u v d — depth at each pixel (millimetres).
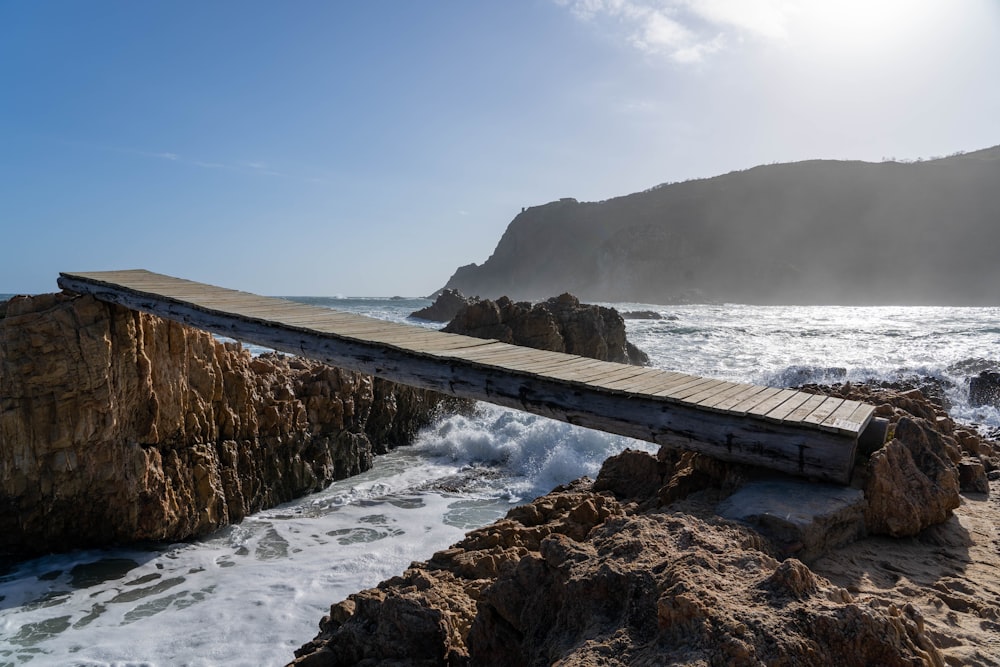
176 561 10484
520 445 16781
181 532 11367
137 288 11711
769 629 2551
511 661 3496
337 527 11805
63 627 8305
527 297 173625
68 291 11984
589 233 173500
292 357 16969
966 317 63500
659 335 45219
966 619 3523
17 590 9438
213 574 9891
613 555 3455
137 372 11180
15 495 10492
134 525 10930
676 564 3098
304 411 14234
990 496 5934
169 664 7320
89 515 10898
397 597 4160
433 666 3826
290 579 9539
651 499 6027
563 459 15352
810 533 4305
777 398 6375
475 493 13766
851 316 70812
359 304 120062
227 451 12492
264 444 13273
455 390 8445
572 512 5734
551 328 28344
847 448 5086
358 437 15688
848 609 2635
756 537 4008
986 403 16672
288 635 7895
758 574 3094
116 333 11117
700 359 32469
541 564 3627
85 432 10664
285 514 12656
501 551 5230
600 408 6879
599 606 3115
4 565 10375
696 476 6020
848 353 32656
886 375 21859
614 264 151875
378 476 15180
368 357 9430
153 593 9258
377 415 17203
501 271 188875
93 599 9102
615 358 30734
